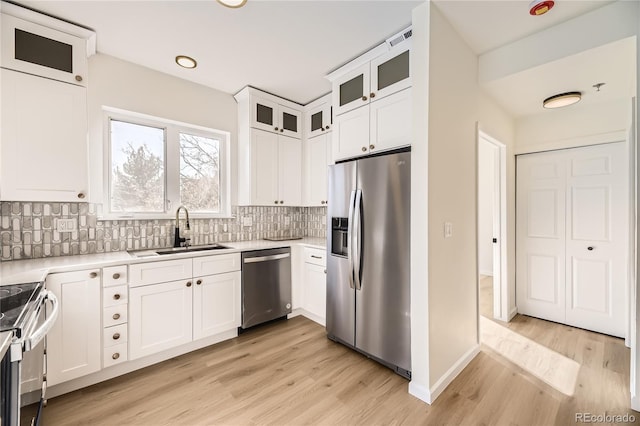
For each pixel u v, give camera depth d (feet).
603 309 8.60
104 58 7.52
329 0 5.56
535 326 9.14
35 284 4.53
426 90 5.53
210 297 7.88
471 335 7.19
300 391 5.90
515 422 5.02
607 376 6.37
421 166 5.64
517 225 10.24
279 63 8.02
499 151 9.63
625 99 8.08
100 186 7.48
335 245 8.09
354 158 7.84
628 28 5.17
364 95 7.52
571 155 9.14
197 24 6.30
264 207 11.25
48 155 5.95
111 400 5.61
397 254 6.28
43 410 5.29
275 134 10.48
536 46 6.31
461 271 6.72
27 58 5.73
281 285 9.52
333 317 8.02
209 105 9.57
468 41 6.67
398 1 5.58
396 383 6.17
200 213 9.67
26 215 6.46
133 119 8.26
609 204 8.51
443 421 5.04
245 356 7.35
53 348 5.48
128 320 6.48
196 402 5.57
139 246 8.17
